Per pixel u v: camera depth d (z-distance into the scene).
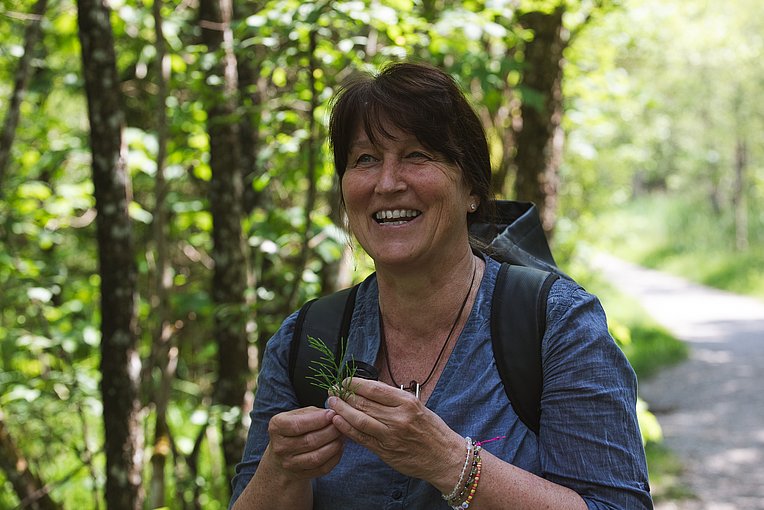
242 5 4.50
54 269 4.95
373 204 1.67
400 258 1.64
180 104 4.72
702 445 7.68
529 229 1.95
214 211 3.98
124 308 3.32
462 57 4.31
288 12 3.53
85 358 5.54
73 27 4.89
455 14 3.98
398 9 3.74
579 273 10.62
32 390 4.08
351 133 1.68
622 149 11.82
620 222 19.52
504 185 5.27
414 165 1.64
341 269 4.57
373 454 1.66
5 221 4.73
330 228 3.99
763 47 17.03
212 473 5.07
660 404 9.31
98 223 3.29
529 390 1.61
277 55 3.72
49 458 4.98
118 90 3.27
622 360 1.62
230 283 3.98
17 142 5.18
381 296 1.75
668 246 26.12
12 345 4.62
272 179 4.80
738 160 22.48
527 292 1.66
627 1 7.22
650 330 13.36
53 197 4.99
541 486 1.51
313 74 3.63
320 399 1.74
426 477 1.48
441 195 1.64
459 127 1.67
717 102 19.81
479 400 1.61
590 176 11.76
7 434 3.63
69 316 5.16
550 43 5.06
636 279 22.42
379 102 1.63
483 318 1.67
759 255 21.12
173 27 4.35
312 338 1.75
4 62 5.21
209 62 3.73
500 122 5.41
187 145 4.52
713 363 11.41
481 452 1.50
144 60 4.93
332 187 4.51
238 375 4.02
